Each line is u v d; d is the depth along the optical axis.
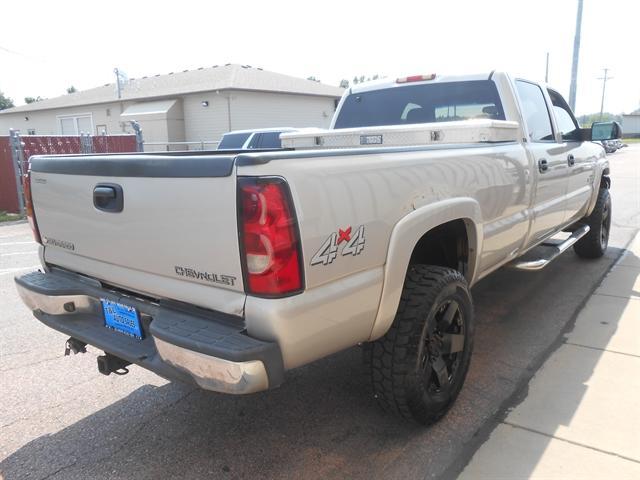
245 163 1.96
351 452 2.71
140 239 2.38
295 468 2.59
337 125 5.16
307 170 2.06
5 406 3.21
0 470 2.61
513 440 2.75
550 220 4.57
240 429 2.95
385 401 2.72
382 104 4.82
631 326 4.27
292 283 2.02
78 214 2.69
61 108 32.38
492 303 4.92
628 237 7.79
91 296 2.78
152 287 2.41
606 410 3.02
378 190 2.35
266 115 25.62
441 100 4.43
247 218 1.96
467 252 3.22
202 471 2.58
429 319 2.67
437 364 2.88
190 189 2.12
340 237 2.18
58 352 4.00
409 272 2.79
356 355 3.89
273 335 2.03
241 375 1.97
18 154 11.62
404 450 2.71
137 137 14.12
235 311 2.10
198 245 2.15
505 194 3.50
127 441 2.85
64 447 2.80
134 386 3.46
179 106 26.08
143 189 2.30
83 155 2.73
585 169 5.38
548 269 6.04
